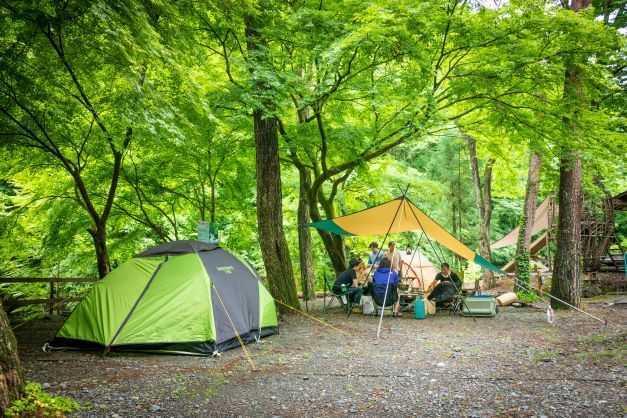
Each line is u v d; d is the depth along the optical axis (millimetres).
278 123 12414
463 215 23797
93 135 10641
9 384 4250
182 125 9102
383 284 11406
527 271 15859
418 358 6848
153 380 5844
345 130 12281
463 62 10398
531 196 16000
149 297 7809
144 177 13547
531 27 9117
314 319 10555
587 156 10727
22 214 13836
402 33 8594
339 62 9352
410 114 10375
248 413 4629
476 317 11172
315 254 22734
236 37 10312
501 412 4512
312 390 5348
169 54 6934
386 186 17875
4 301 11008
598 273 18109
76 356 7285
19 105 8406
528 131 10812
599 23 9016
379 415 4531
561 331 8914
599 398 4797
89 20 6422
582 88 10648
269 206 11672
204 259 8359
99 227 11219
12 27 6961
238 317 8109
